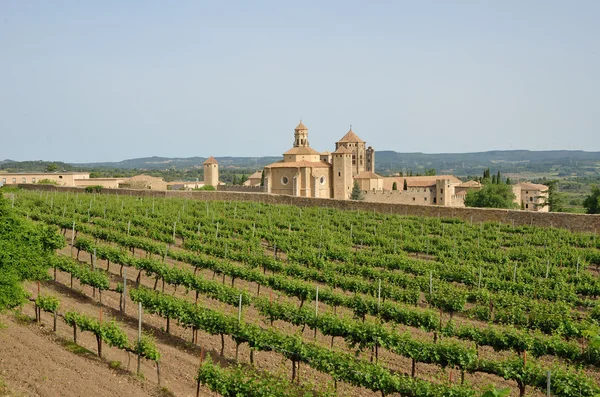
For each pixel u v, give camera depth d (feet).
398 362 73.36
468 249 136.26
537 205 366.63
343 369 61.05
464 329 74.02
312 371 69.31
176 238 163.63
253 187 351.46
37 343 74.79
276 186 317.22
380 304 84.17
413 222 179.52
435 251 138.10
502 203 303.68
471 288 106.11
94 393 60.13
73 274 101.09
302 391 61.16
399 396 63.46
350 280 101.19
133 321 86.84
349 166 321.32
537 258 123.44
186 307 78.95
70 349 73.61
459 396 54.44
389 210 206.49
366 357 74.38
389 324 83.35
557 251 131.13
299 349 65.16
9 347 72.18
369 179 358.43
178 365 70.08
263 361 72.23
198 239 147.54
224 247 137.08
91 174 574.97
